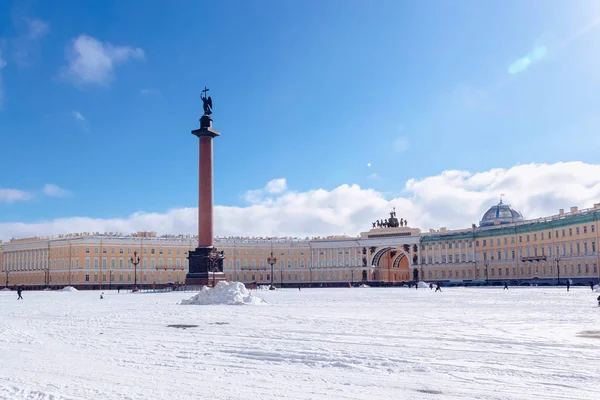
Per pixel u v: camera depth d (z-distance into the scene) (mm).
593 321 27078
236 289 49406
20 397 11789
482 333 22234
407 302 49062
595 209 103562
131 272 134625
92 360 16500
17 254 144875
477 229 137250
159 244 138375
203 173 82125
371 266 149875
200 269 83000
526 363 15320
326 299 57375
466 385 12719
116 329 25734
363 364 15492
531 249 119250
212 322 29016
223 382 13250
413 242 145125
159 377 13867
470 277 133750
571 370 14289
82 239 130250
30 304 51500
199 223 82812
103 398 11695
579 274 105625
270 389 12492
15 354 17734
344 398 11641
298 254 154875
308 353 17438
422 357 16484
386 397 11695
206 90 84562
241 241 152375
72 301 58094
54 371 14688
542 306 39719
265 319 30516
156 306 45844
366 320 28984
